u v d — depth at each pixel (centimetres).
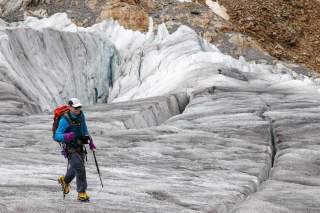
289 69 6562
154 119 3862
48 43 5891
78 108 1046
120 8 7194
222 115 3516
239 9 8200
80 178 1091
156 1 7469
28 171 1569
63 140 1023
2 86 4200
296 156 2308
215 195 1542
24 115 3547
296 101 4162
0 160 1720
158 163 2092
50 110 5009
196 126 3138
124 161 2061
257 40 7581
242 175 1948
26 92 4591
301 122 3167
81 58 6156
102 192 1379
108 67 6456
